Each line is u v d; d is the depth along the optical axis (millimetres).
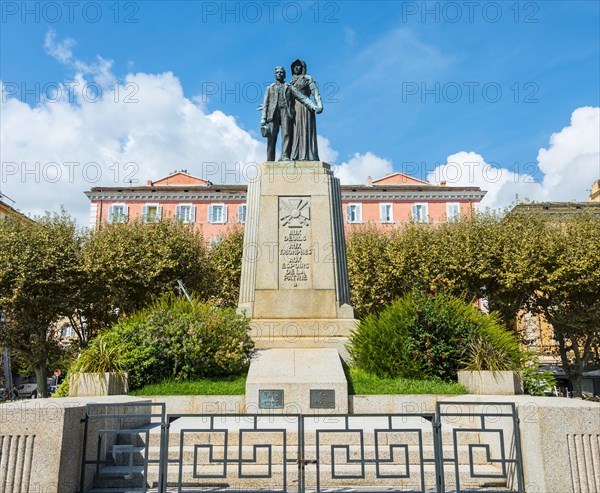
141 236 25688
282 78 12234
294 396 7883
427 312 9188
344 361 9852
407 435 6629
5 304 23469
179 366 8906
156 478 5891
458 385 8359
